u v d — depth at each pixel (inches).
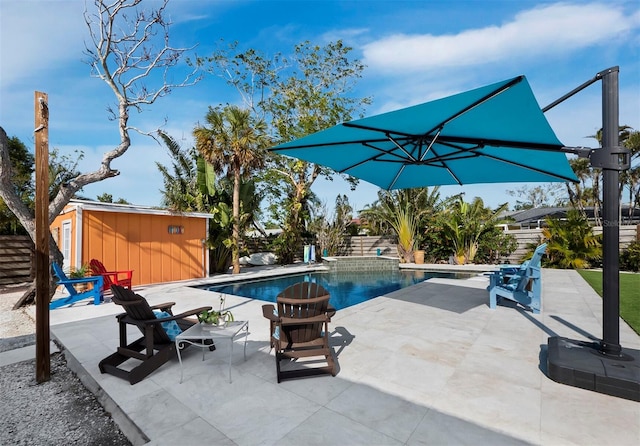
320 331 140.4
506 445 83.7
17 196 232.5
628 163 116.0
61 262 274.7
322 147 184.1
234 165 518.6
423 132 153.5
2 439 94.5
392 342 161.6
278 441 86.2
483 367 131.4
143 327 129.3
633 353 124.9
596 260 480.1
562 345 134.6
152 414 100.3
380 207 714.8
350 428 91.6
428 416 97.1
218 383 120.4
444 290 307.6
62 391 124.6
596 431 89.0
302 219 717.3
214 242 511.5
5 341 187.8
